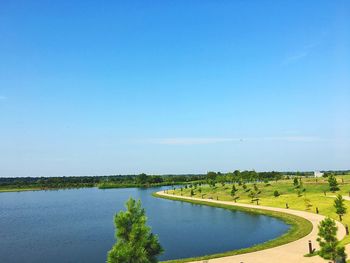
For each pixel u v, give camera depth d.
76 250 61.81
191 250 58.12
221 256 46.00
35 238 74.25
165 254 55.62
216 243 63.22
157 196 172.88
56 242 69.38
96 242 68.62
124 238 27.05
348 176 164.12
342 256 35.72
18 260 55.78
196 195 158.38
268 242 54.94
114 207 138.00
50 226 91.62
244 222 85.00
